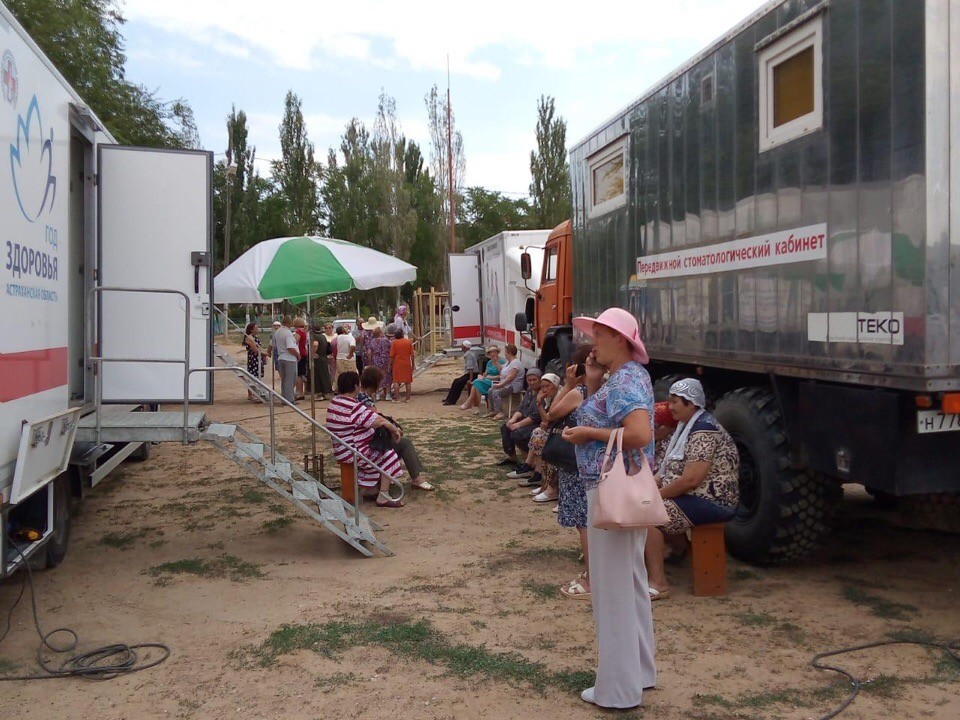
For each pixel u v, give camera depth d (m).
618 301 7.47
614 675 3.41
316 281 7.55
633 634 3.41
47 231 4.84
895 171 3.95
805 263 4.65
